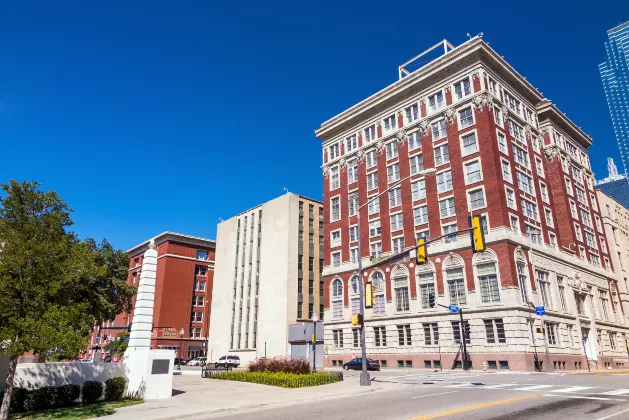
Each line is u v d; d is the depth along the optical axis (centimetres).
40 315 1605
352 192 6209
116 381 1997
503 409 1422
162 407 1730
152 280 2288
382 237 5559
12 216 1817
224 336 7744
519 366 3991
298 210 7269
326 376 2589
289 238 6981
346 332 5678
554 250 5181
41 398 1753
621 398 1593
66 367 1962
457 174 4922
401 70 6172
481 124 4844
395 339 5088
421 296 4969
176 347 8588
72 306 1648
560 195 5931
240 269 7869
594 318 5475
